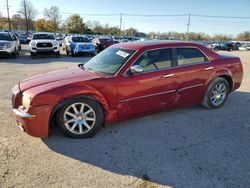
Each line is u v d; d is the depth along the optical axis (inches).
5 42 615.2
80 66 193.2
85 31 3582.7
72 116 151.3
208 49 208.1
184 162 129.7
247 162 130.6
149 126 175.5
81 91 147.3
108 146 146.0
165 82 177.9
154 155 136.4
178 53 187.8
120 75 161.0
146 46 176.6
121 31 3693.4
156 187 110.0
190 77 191.2
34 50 665.6
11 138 153.3
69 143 148.6
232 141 154.6
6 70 422.0
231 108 218.8
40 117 140.5
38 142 149.0
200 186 110.7
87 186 109.9
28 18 3316.9
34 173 118.5
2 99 232.1
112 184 111.7
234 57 226.5
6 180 112.5
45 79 158.7
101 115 157.9
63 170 121.5
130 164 127.6
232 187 110.3
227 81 219.8
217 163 129.2
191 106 221.3
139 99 168.9
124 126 174.7
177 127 174.4
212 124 181.0
